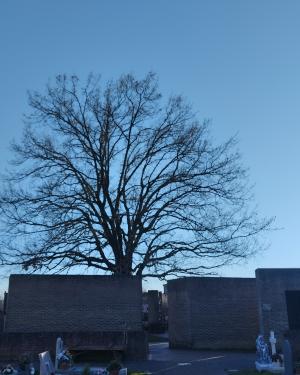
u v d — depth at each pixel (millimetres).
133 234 30234
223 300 31016
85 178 30547
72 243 29375
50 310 25141
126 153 31203
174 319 32094
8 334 23703
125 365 21516
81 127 31109
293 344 24172
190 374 18750
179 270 29656
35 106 31359
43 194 29406
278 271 26906
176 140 30953
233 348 30234
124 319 25328
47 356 16094
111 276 25766
